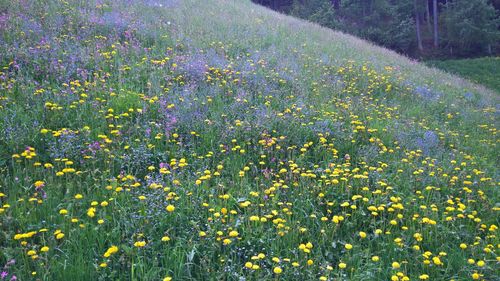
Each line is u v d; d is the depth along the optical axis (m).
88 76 7.89
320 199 5.00
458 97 12.92
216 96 7.71
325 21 44.25
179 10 14.99
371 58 15.00
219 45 11.19
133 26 11.34
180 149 5.84
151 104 6.91
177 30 11.91
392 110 9.23
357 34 44.41
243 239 4.30
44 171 4.91
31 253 3.47
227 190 5.16
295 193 5.12
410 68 16.09
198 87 8.12
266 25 15.84
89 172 5.09
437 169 6.25
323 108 7.92
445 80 15.67
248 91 8.18
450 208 4.87
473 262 4.00
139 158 5.50
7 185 4.59
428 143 7.50
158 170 5.46
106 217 4.23
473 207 5.39
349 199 5.18
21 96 6.49
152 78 8.06
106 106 6.63
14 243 3.83
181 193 4.76
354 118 7.71
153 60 9.02
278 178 5.55
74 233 3.91
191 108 6.93
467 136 8.62
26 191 4.49
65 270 3.50
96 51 8.80
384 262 4.22
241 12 17.84
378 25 45.53
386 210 5.02
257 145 6.21
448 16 43.94
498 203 5.43
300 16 46.59
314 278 3.78
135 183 4.85
